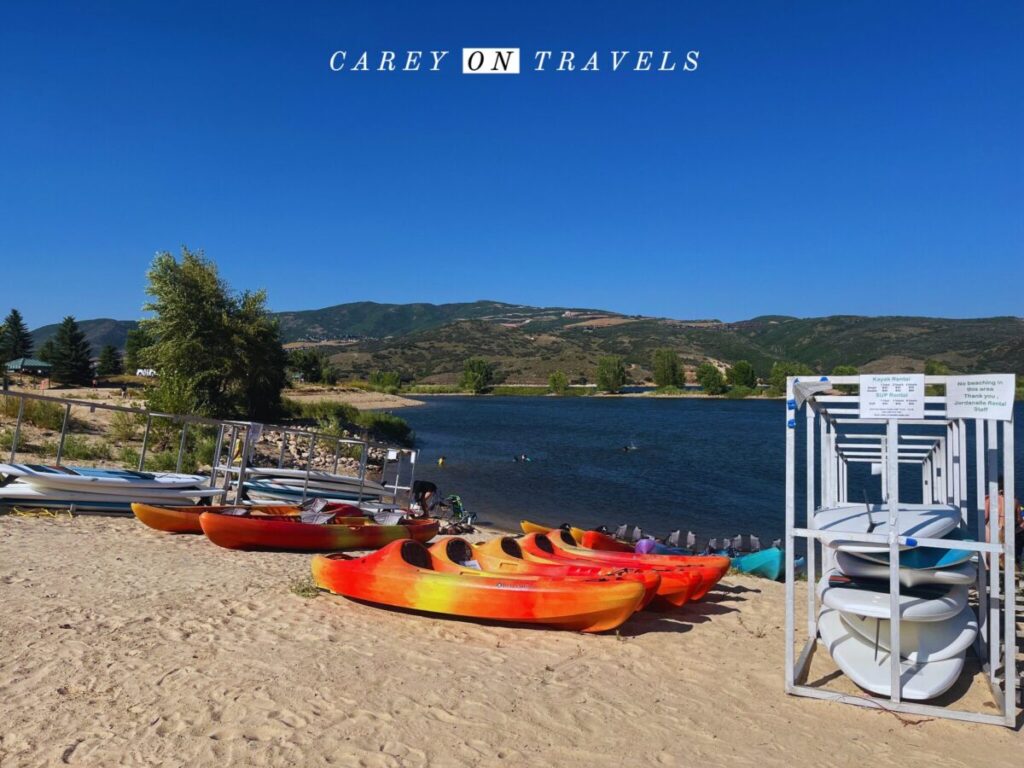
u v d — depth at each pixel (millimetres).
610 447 38656
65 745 4457
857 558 5930
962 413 5496
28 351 93438
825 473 7262
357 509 12367
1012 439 5168
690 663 6508
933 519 6004
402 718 5074
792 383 5664
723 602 9070
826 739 5055
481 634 7051
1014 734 5160
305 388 77125
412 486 16000
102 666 5660
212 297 31969
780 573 11422
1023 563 9008
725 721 5305
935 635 5797
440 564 8156
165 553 9852
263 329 33281
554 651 6668
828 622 6273
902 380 5246
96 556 9281
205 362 31297
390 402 81125
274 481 14906
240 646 6305
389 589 7543
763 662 6594
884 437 8094
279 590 8250
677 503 21828
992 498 5371
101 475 12422
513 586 7152
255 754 4469
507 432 48219
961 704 5645
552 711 5344
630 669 6297
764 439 44188
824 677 6141
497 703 5422
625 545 11164
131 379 73938
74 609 6988
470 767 4469
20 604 7000
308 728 4844
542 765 4547
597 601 6949
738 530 18062
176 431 20875
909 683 5586
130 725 4758
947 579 5641
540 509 19906
